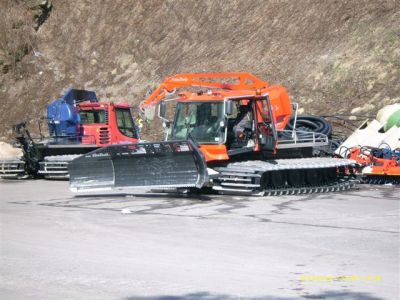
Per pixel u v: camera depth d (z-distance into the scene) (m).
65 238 13.44
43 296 9.25
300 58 33.91
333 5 34.75
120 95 39.44
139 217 16.16
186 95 21.20
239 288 9.55
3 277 10.31
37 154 27.78
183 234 13.78
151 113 22.84
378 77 30.50
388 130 26.09
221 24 38.81
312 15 35.22
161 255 11.77
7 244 12.86
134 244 12.77
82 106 28.75
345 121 29.70
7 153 34.12
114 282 9.95
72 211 17.36
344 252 11.93
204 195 20.62
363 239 13.12
